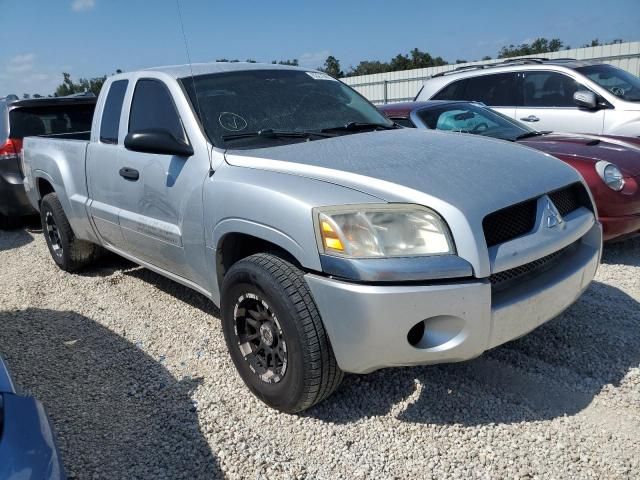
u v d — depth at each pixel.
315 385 2.76
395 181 2.72
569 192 3.16
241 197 3.01
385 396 3.12
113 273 5.55
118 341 4.00
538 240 2.74
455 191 2.65
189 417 3.04
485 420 2.87
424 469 2.57
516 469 2.53
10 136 7.41
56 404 3.24
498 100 8.34
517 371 3.28
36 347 3.99
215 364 3.58
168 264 3.95
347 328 2.57
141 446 2.84
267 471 2.62
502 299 2.65
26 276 5.67
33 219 8.54
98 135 4.59
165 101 3.87
